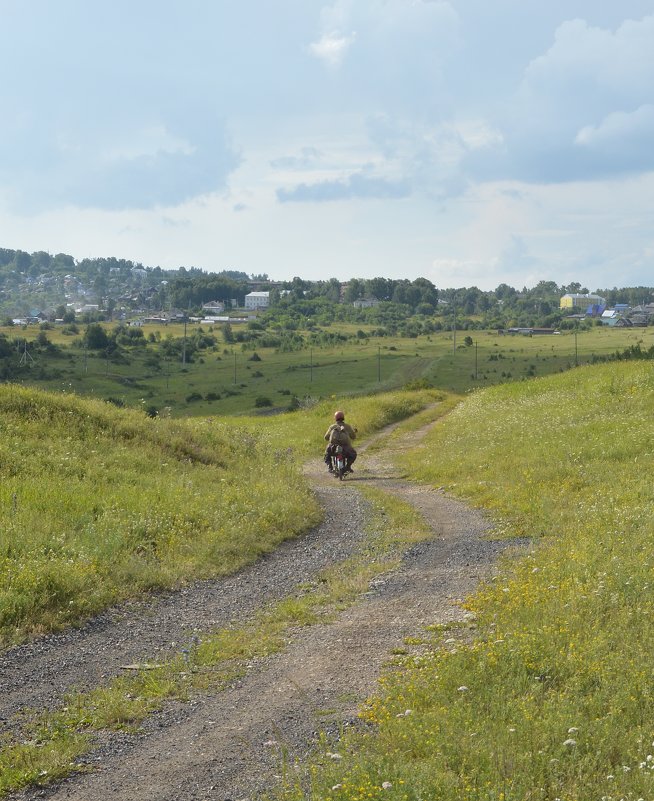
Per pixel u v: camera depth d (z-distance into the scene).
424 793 4.94
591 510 14.22
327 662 8.07
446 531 14.82
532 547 12.46
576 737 5.71
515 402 34.50
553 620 8.21
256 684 7.62
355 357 170.62
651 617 8.20
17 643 8.91
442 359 152.62
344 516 16.98
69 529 12.83
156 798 5.48
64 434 19.36
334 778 5.25
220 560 12.67
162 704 7.26
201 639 9.20
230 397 122.56
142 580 11.21
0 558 10.95
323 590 11.20
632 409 26.12
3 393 20.59
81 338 196.62
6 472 15.84
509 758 5.41
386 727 6.00
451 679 6.89
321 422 39.12
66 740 6.47
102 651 8.82
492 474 20.09
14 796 5.62
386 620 9.38
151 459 19.33
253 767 5.82
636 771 5.32
